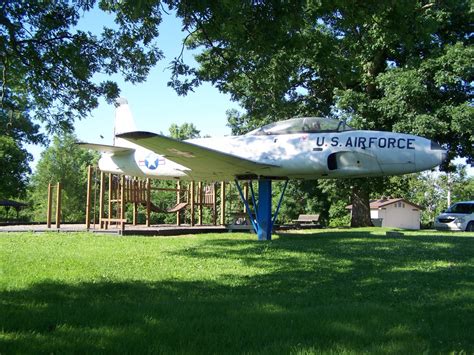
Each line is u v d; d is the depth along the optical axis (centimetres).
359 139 1257
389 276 621
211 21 746
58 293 503
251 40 786
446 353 305
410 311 424
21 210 6150
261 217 1291
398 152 1235
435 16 1789
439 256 820
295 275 636
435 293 509
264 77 1041
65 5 819
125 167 1684
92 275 625
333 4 734
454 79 1741
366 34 1030
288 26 778
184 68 977
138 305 440
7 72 897
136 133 1039
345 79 980
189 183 2134
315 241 1097
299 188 2638
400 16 792
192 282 583
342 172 1275
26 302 458
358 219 2228
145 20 884
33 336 338
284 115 2097
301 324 372
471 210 2269
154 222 3634
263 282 587
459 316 407
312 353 297
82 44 856
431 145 1242
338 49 1014
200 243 1038
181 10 746
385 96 1914
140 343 320
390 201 4838
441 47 1894
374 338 337
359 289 537
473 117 1712
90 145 1617
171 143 1117
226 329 356
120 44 911
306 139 1288
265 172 1327
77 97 955
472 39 1962
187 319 388
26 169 4097
